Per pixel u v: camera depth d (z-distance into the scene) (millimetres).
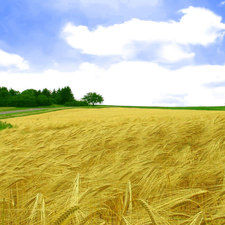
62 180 2707
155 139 6434
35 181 3004
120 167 3383
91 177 2869
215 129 6848
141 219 1673
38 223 1892
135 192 2303
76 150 5574
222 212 1726
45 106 112875
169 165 3391
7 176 3078
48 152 5152
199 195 1886
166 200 1967
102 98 135125
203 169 2881
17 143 7781
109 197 2057
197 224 1332
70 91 136000
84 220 1469
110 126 9789
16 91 150875
